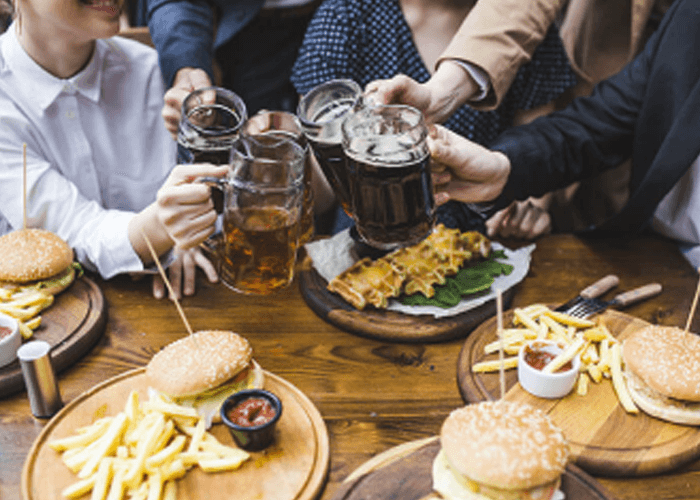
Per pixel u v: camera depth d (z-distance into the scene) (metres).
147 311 1.99
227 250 1.52
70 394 1.63
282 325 1.94
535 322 1.86
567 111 2.48
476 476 1.20
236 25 2.89
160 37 2.57
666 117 2.27
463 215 2.87
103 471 1.31
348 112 1.51
